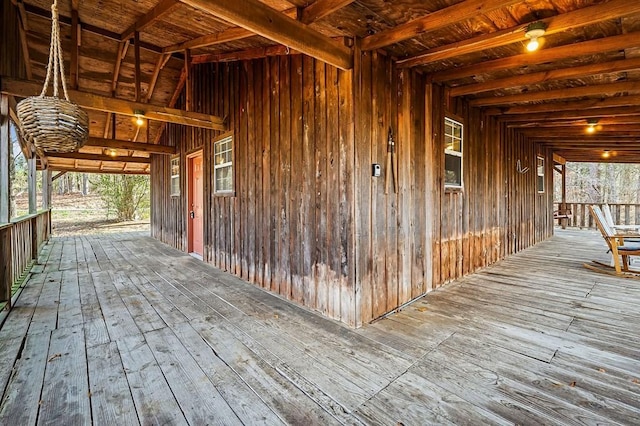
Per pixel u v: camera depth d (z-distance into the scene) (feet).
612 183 55.47
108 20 14.21
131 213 50.62
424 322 9.31
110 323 9.27
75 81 12.93
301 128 11.19
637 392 5.88
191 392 5.99
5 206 10.55
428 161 12.19
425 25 7.85
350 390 6.05
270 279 12.85
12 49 13.69
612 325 8.87
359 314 9.21
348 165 9.39
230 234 15.87
